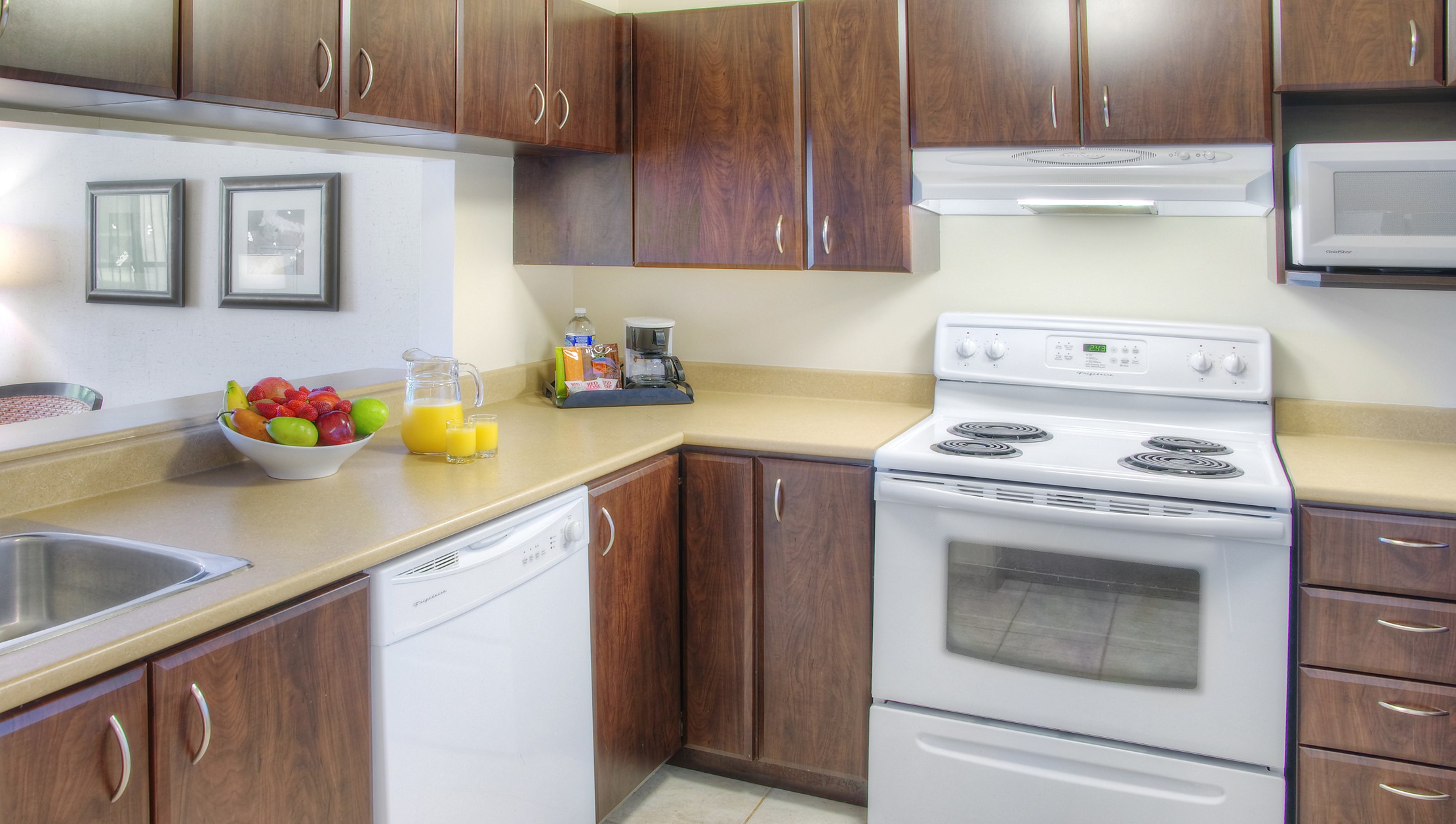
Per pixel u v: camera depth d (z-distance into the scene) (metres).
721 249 2.53
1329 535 1.82
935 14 2.27
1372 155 1.96
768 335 2.90
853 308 2.79
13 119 1.68
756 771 2.46
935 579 2.13
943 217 2.67
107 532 1.49
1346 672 1.84
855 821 2.30
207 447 1.92
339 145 2.27
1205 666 1.93
